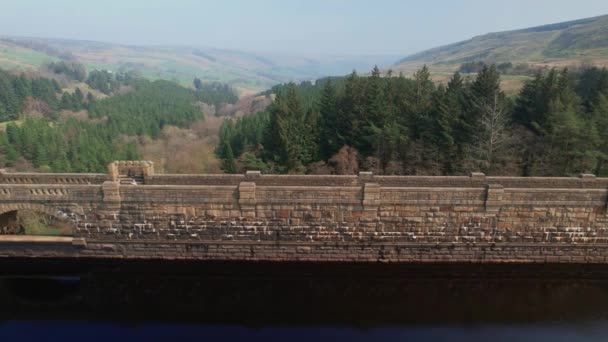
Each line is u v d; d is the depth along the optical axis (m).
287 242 25.33
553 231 24.88
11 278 25.72
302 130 49.88
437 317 22.33
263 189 24.39
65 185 24.47
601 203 24.34
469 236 25.03
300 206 24.69
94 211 24.84
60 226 35.94
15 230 29.12
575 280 25.17
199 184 28.78
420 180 28.19
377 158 46.12
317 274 25.50
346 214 24.80
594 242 25.03
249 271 25.55
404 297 24.03
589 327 21.50
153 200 24.61
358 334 20.94
